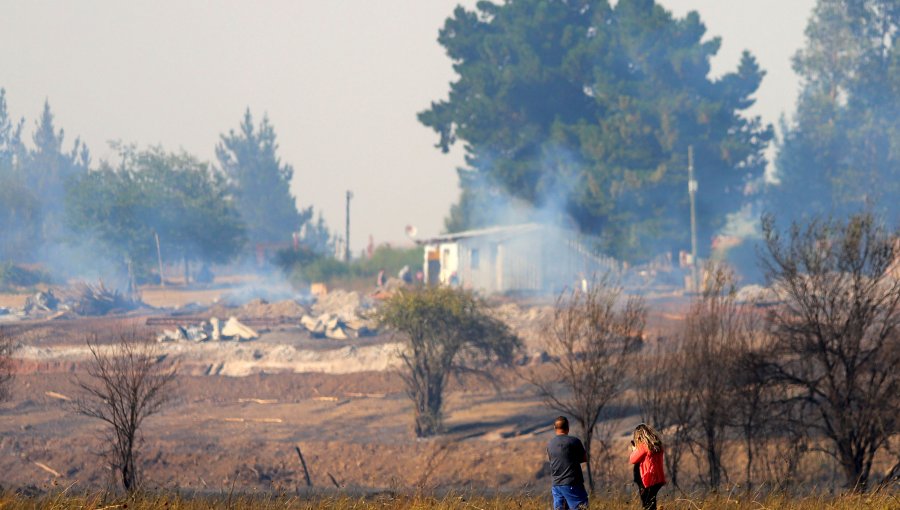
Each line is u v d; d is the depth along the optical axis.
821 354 93.38
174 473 116.88
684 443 98.31
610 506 55.19
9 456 122.12
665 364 100.12
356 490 87.44
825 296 94.56
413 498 58.97
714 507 56.84
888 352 90.56
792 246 98.12
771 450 100.00
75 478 114.38
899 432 89.44
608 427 121.12
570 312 103.00
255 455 124.38
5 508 50.50
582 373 100.12
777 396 98.50
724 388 94.44
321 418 144.88
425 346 135.50
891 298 92.31
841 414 91.69
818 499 60.09
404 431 135.62
